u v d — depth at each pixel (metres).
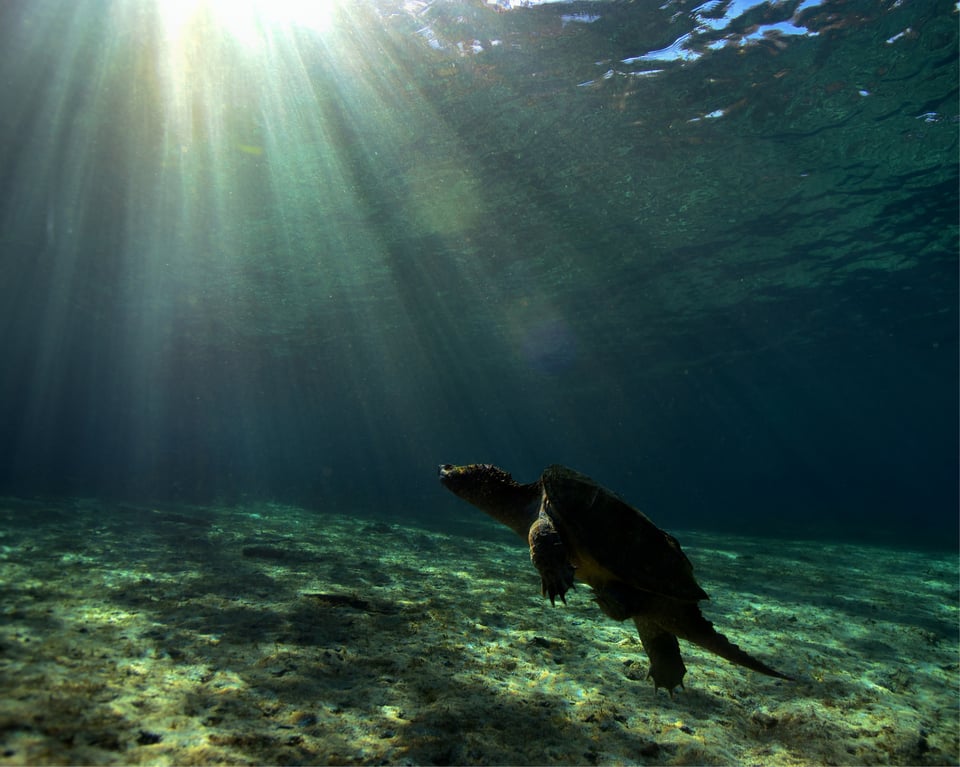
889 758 4.07
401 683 4.19
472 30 10.95
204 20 10.87
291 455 124.31
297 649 4.54
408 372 47.50
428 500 36.75
